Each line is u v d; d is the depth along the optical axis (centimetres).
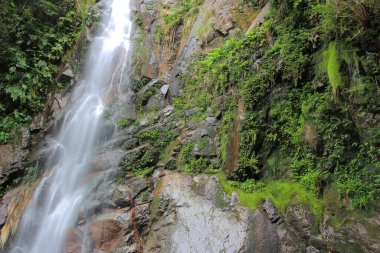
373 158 429
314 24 542
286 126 547
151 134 727
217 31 815
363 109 441
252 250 449
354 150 459
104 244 554
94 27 1152
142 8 1207
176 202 550
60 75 1008
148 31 1119
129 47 1063
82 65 1073
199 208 525
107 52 1071
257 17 726
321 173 480
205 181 570
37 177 746
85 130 834
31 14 1009
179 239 494
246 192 530
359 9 421
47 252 601
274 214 475
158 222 543
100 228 569
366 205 414
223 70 669
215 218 500
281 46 568
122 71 995
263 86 570
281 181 529
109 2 1254
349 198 436
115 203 603
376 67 427
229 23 803
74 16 1178
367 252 382
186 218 518
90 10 1221
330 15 458
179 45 994
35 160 768
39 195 688
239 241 459
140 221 563
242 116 572
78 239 579
